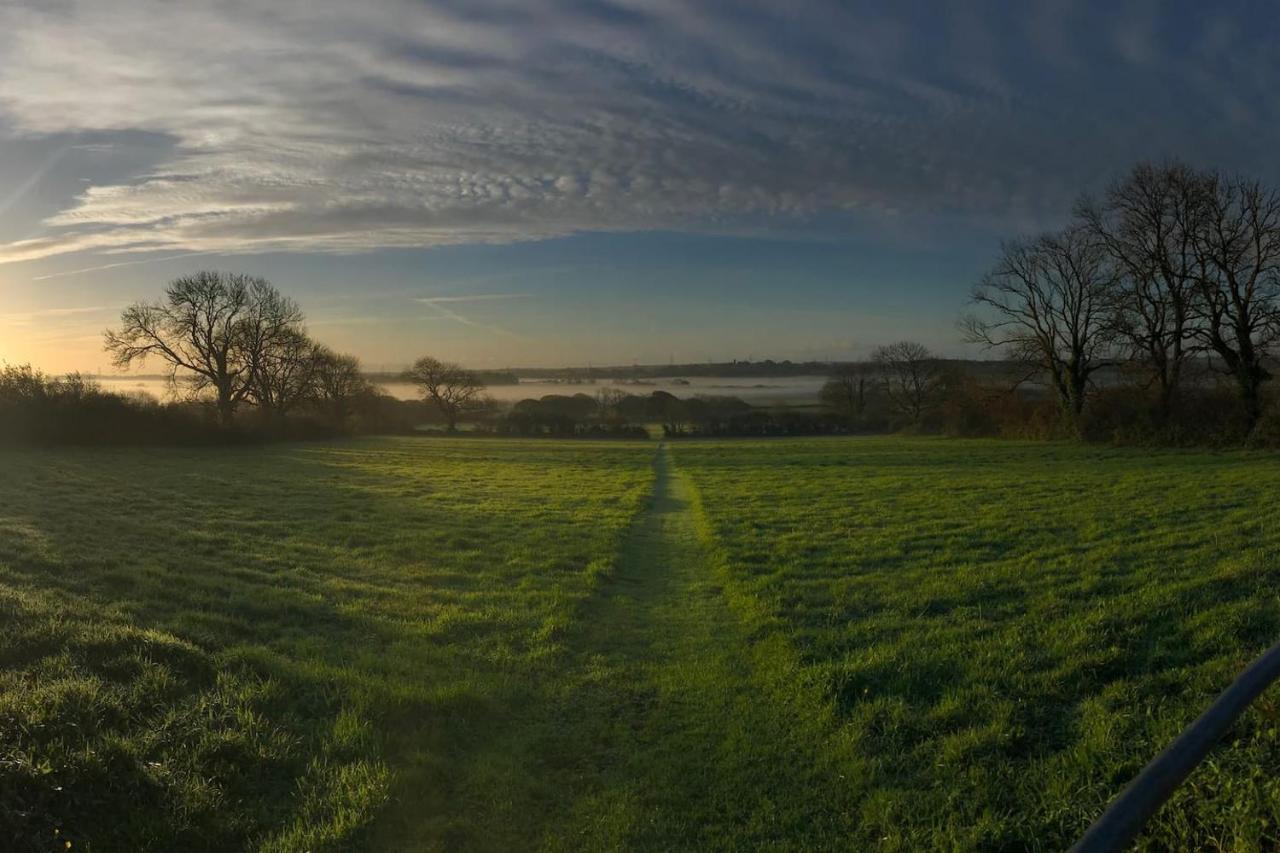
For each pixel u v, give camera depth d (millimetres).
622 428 85375
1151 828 4648
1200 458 34719
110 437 45875
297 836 5000
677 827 5410
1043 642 8539
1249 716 5414
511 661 8945
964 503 21859
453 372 100875
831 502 23578
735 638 9961
